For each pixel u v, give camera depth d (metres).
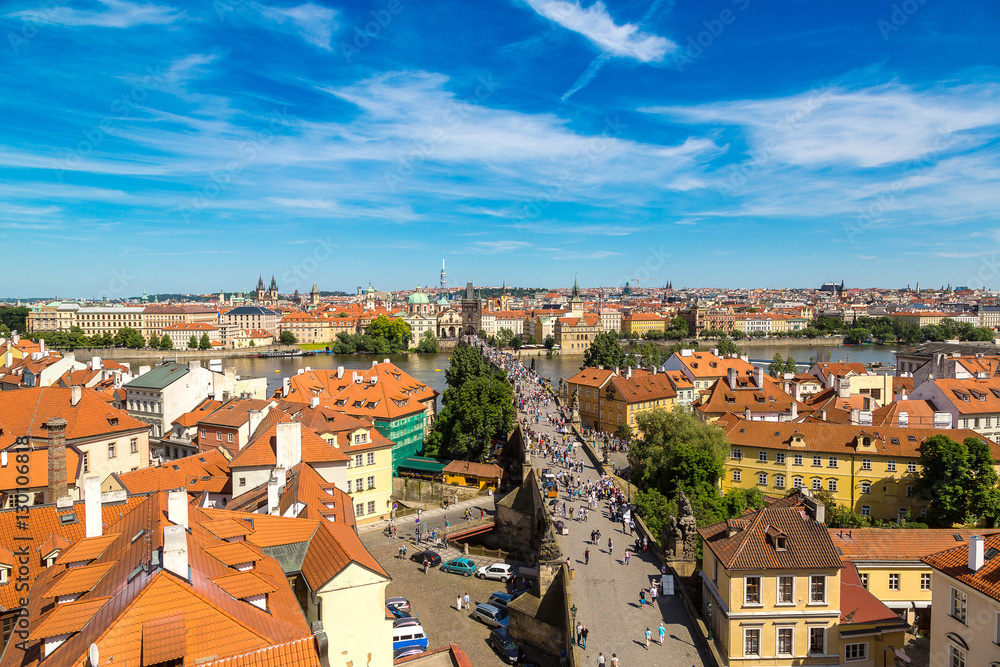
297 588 53.84
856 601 60.28
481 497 123.44
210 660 36.19
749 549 57.91
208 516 56.22
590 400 182.00
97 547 48.91
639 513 90.94
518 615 70.38
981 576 50.19
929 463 100.69
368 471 109.38
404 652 65.31
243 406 117.62
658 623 61.78
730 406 151.38
